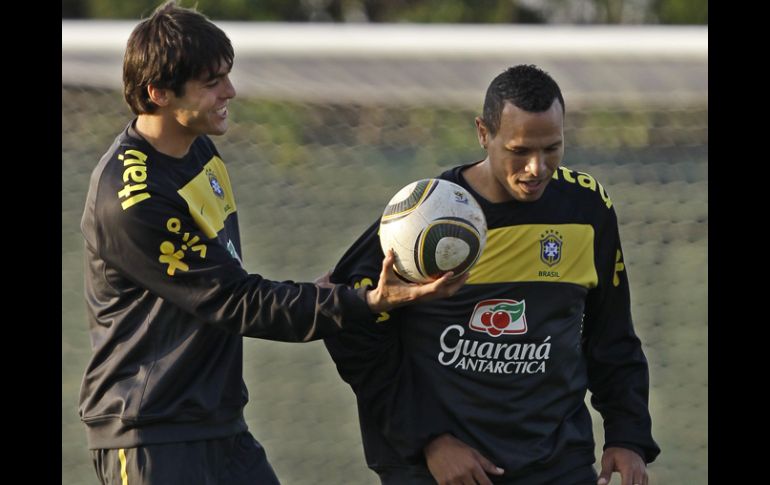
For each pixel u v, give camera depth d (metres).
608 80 23.03
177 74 13.05
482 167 14.02
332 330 12.88
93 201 13.36
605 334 14.93
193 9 13.70
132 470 13.56
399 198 12.91
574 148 28.42
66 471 23.66
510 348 13.81
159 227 13.07
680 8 50.62
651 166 28.55
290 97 23.34
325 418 25.08
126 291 13.61
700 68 22.84
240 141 28.41
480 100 23.47
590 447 14.47
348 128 28.62
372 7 50.50
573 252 14.08
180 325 13.60
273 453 24.09
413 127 28.78
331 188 28.92
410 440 13.97
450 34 22.19
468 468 13.62
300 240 28.95
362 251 14.10
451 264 12.58
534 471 13.98
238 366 14.26
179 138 13.68
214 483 14.10
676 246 28.62
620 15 51.03
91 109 25.38
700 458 24.11
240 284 12.98
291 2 48.47
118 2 48.53
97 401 13.77
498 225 13.88
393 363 14.16
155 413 13.46
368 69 23.23
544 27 22.66
